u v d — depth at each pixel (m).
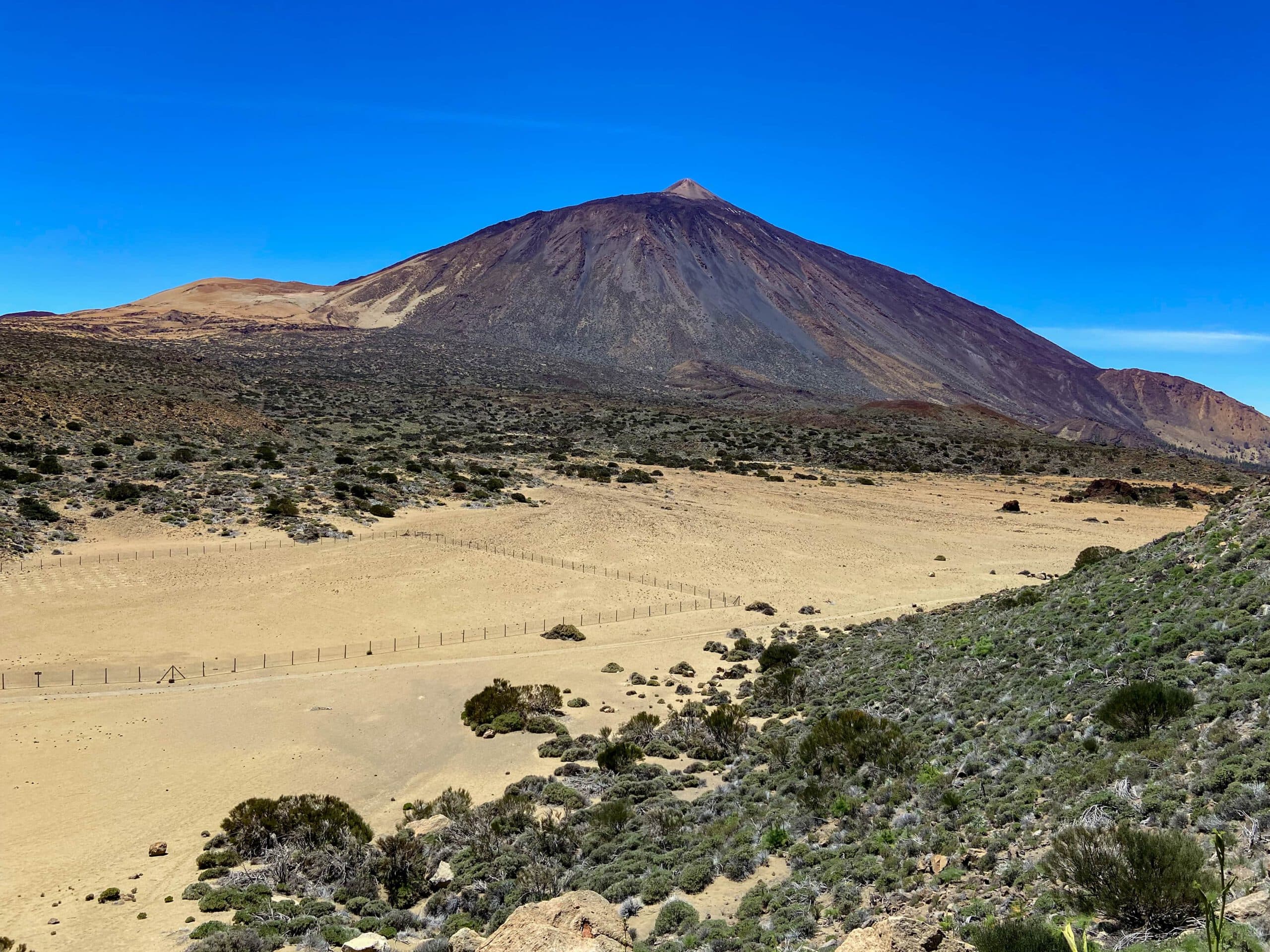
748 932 13.78
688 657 46.44
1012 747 19.17
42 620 46.91
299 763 31.12
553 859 20.58
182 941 17.52
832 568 70.50
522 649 47.66
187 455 85.50
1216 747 14.95
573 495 93.38
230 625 48.94
